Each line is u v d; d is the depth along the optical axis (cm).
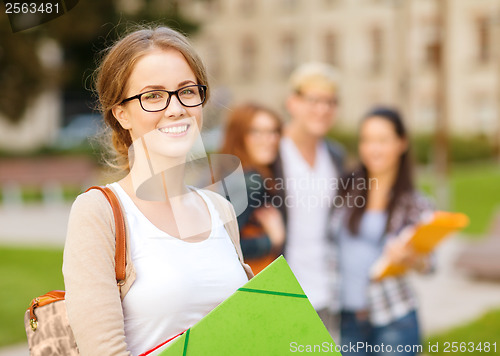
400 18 4219
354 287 606
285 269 280
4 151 3847
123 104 315
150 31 319
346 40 4753
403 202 623
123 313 285
